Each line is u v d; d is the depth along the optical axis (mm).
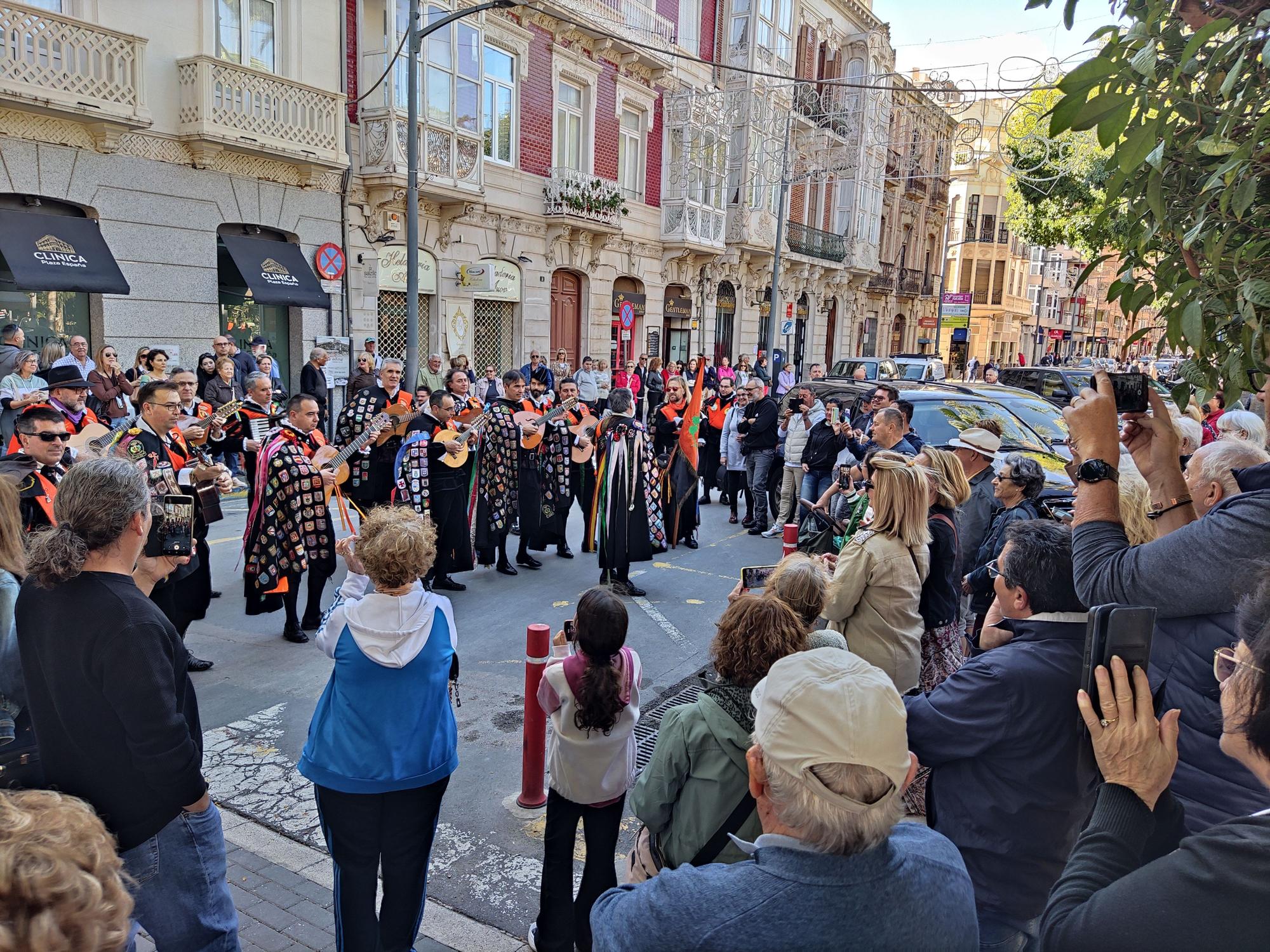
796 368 31797
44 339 11500
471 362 17516
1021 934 2062
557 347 20375
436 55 15258
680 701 5387
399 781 2707
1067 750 2018
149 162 11914
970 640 4254
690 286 24781
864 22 30828
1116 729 1523
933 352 43312
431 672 2791
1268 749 1260
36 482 4449
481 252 17578
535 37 18047
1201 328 1710
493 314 18484
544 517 8414
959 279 44156
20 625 2229
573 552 9367
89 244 11297
